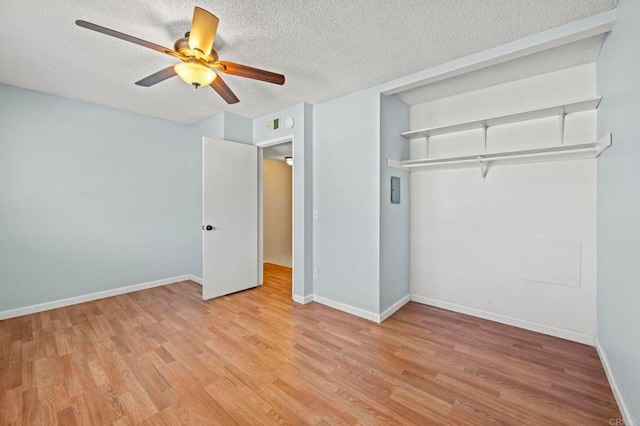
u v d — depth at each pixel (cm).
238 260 377
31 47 217
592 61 236
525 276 269
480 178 294
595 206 235
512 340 245
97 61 239
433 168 327
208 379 191
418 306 328
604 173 207
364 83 279
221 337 251
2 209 288
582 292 241
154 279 402
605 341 202
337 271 321
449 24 188
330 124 325
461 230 308
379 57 230
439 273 324
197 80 202
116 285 366
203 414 160
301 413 162
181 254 432
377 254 286
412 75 259
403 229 331
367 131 292
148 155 393
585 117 238
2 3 167
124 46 217
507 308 279
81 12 177
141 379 191
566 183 248
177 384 186
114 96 318
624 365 159
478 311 297
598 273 226
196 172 423
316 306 329
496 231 285
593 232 236
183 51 182
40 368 202
